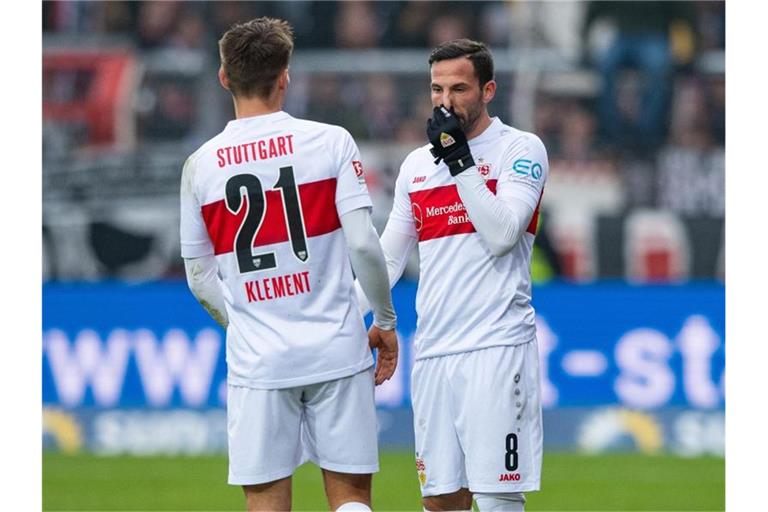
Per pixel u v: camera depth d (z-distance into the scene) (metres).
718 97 37.62
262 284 14.13
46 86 37.56
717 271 37.00
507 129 15.87
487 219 14.83
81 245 37.03
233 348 14.47
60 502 27.00
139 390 34.69
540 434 15.77
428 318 15.83
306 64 37.50
